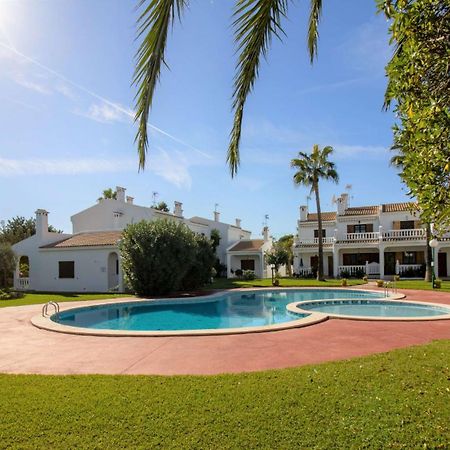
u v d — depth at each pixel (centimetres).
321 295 2477
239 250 4434
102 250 2775
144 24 360
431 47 315
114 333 1073
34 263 3009
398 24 325
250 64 516
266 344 929
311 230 4300
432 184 330
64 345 949
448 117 313
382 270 3644
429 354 749
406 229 3744
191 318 1681
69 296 2356
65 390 568
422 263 3750
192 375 649
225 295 2377
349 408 489
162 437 422
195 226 4391
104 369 721
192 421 459
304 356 806
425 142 328
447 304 1758
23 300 2123
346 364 697
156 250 2256
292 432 431
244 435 424
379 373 628
